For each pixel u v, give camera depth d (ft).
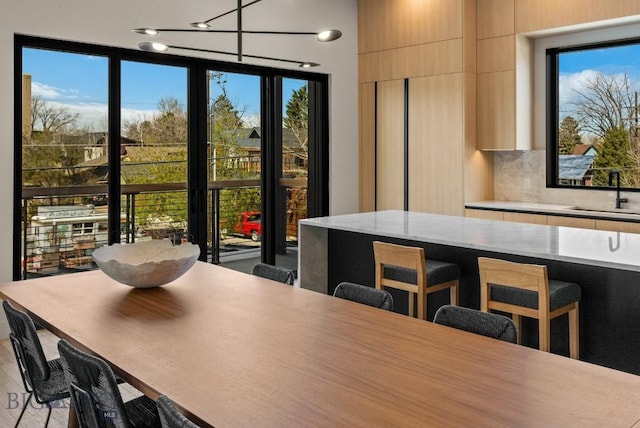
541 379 5.81
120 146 17.07
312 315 8.21
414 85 20.85
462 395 5.43
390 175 21.80
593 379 5.81
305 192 21.66
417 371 6.06
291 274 10.80
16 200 15.33
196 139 18.67
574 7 17.57
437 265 12.64
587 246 11.07
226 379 5.88
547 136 19.75
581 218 17.22
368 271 14.98
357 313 8.31
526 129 19.61
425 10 20.39
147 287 9.71
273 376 5.95
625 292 10.25
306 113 21.56
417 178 20.98
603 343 10.61
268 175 20.54
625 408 5.12
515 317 10.82
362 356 6.53
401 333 7.38
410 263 12.26
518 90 19.13
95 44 16.37
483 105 19.84
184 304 8.80
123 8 16.60
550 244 11.35
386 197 21.99
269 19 19.88
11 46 14.78
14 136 15.16
